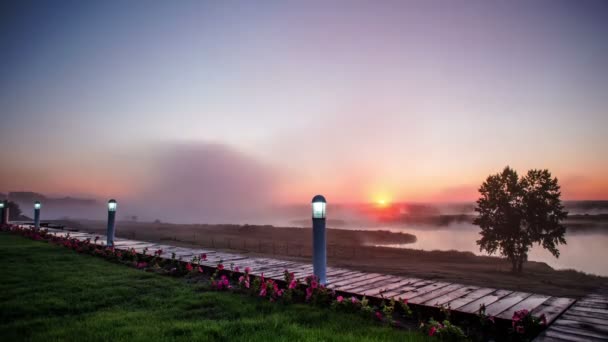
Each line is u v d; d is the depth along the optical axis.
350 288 7.96
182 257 12.59
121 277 9.78
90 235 22.20
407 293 7.53
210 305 7.30
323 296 7.34
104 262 12.34
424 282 8.65
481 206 34.84
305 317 6.44
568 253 82.00
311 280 7.71
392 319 6.46
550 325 5.61
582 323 5.67
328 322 6.21
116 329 5.63
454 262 38.78
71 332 5.52
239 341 5.16
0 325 5.85
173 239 44.59
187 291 8.36
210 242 44.56
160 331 5.56
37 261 12.30
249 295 8.08
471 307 6.45
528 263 41.66
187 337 5.27
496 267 36.28
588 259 68.00
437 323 5.60
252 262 11.86
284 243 49.47
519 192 33.09
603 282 26.31
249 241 50.47
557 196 32.53
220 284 8.66
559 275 32.03
